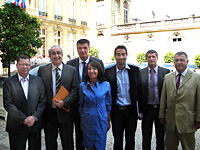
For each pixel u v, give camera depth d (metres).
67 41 23.36
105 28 26.19
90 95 2.97
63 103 3.14
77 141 3.67
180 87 3.03
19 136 3.03
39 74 3.41
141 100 3.45
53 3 21.45
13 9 6.08
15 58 6.12
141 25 24.47
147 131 3.54
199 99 2.93
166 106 3.31
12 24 6.11
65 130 3.34
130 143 3.38
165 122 3.31
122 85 3.38
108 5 25.95
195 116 3.02
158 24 23.50
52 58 3.25
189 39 21.91
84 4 26.25
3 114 5.66
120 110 3.37
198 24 21.19
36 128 3.09
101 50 26.70
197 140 4.27
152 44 23.88
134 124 3.43
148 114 3.52
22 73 3.02
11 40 5.99
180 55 3.00
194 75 3.02
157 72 3.52
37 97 3.14
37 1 19.56
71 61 3.85
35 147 3.22
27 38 6.27
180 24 22.22
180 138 3.10
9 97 2.96
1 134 4.61
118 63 3.26
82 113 3.07
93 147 3.05
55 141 3.38
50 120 3.34
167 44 23.11
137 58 22.69
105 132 3.01
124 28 25.41
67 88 3.33
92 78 3.02
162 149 3.48
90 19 26.94
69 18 23.61
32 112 3.08
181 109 3.01
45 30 20.70
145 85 3.47
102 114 2.98
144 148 3.52
